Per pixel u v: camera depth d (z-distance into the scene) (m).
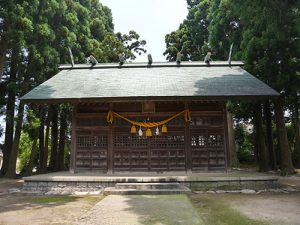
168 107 12.95
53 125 20.98
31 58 16.31
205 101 12.70
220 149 12.60
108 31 27.84
